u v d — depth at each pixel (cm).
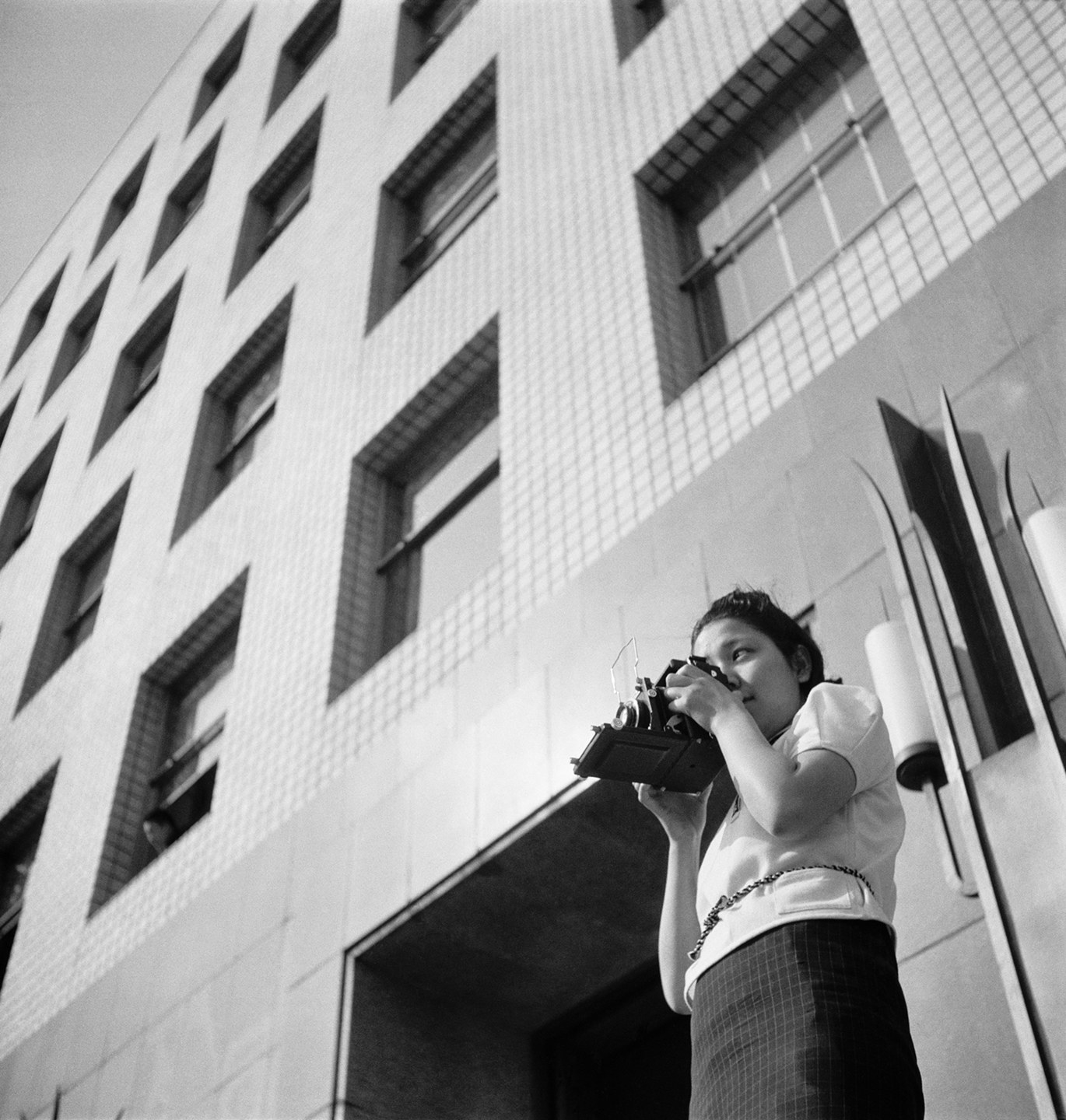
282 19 1482
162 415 1164
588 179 750
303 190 1227
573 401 639
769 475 478
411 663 643
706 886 221
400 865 545
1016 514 367
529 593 583
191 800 815
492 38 980
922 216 496
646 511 543
